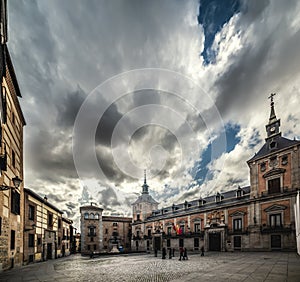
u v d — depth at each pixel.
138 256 35.03
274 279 11.33
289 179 34.12
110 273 14.55
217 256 29.80
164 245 58.66
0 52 9.82
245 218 39.81
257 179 38.91
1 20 9.29
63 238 38.72
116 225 73.00
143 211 71.38
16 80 15.92
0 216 13.30
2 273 13.52
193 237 50.16
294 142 34.62
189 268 17.00
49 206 29.23
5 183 14.43
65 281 11.23
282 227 33.41
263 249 35.41
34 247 23.19
